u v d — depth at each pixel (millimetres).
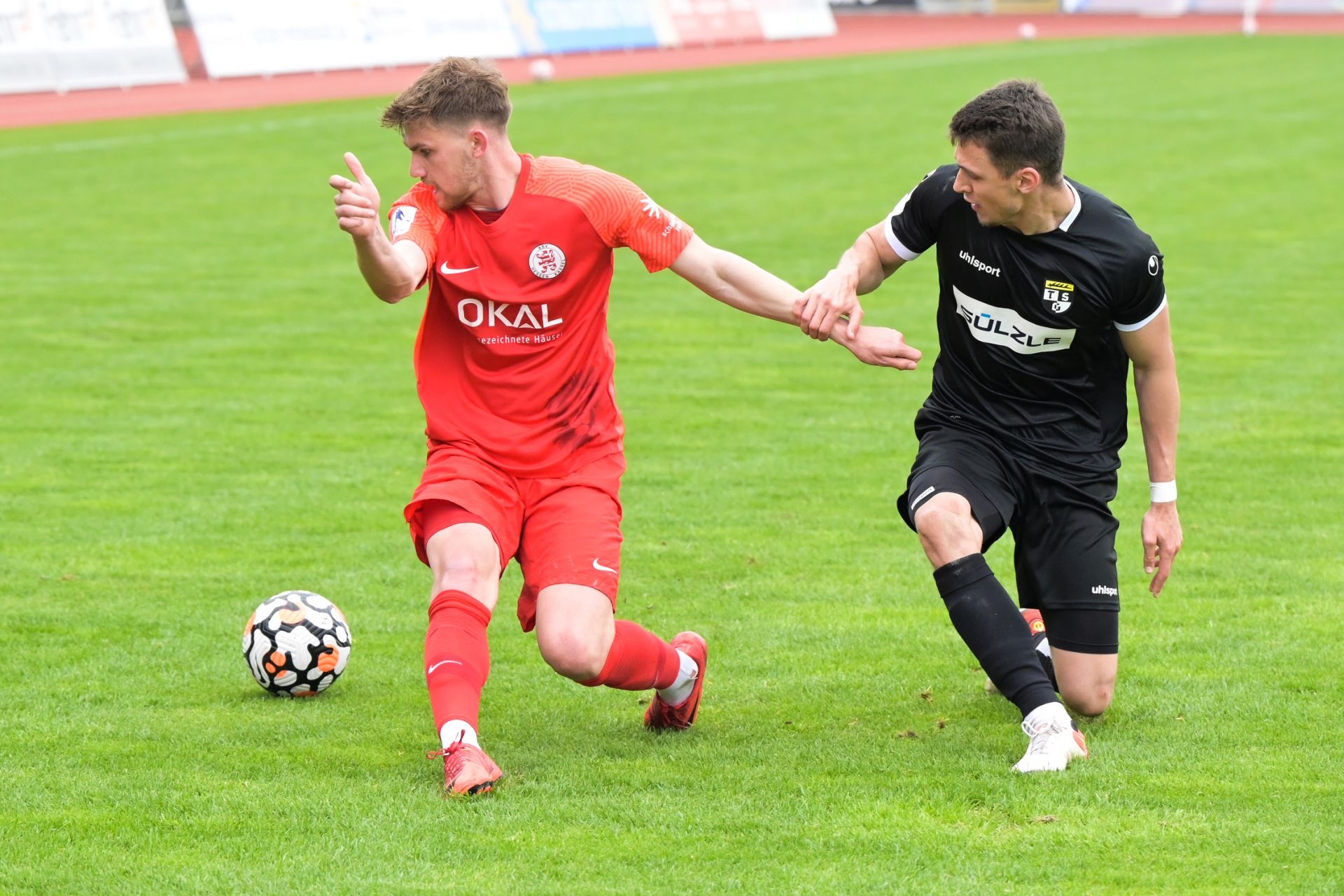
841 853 12320
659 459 27156
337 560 21766
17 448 27719
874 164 67562
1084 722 15672
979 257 14883
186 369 33844
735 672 17500
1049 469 15227
